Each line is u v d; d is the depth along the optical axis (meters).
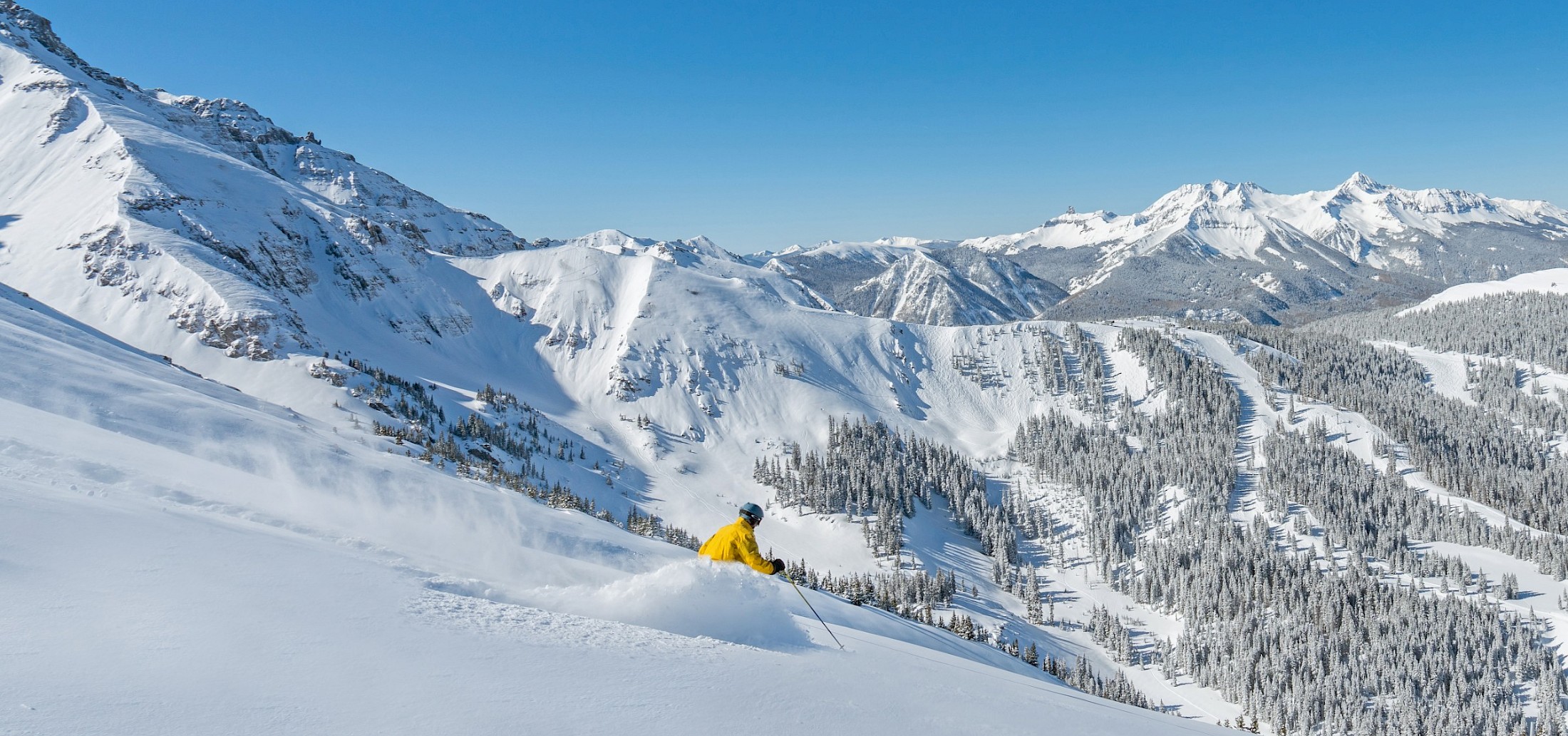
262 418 66.50
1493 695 115.44
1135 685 131.12
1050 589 167.88
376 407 160.12
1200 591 148.25
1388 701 117.56
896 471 196.88
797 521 182.12
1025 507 193.50
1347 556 164.88
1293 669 123.25
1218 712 120.94
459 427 168.12
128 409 52.78
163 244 191.12
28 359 55.47
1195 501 186.12
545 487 153.00
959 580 163.00
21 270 187.12
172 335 171.75
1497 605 137.00
